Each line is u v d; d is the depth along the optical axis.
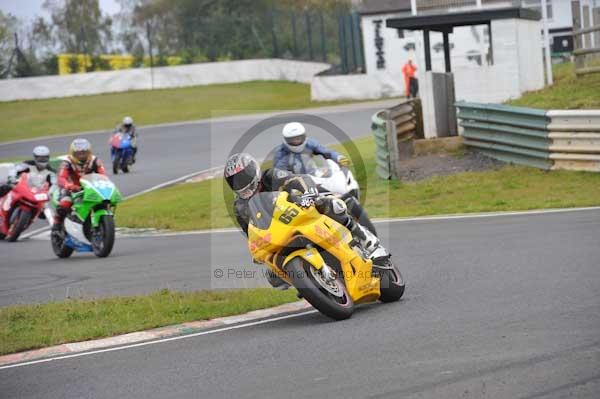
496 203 52.06
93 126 147.38
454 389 17.50
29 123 155.12
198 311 28.78
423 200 56.19
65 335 26.70
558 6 141.00
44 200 61.47
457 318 23.91
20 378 22.41
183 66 182.88
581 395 16.53
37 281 41.22
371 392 17.78
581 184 55.16
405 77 134.38
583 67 78.50
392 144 61.88
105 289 36.38
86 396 19.98
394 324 24.05
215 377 20.39
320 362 20.64
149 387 20.16
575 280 27.58
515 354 19.53
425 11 82.12
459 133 73.19
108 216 47.66
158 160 101.94
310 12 197.38
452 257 34.97
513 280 28.78
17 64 197.12
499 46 72.19
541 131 59.66
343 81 149.12
